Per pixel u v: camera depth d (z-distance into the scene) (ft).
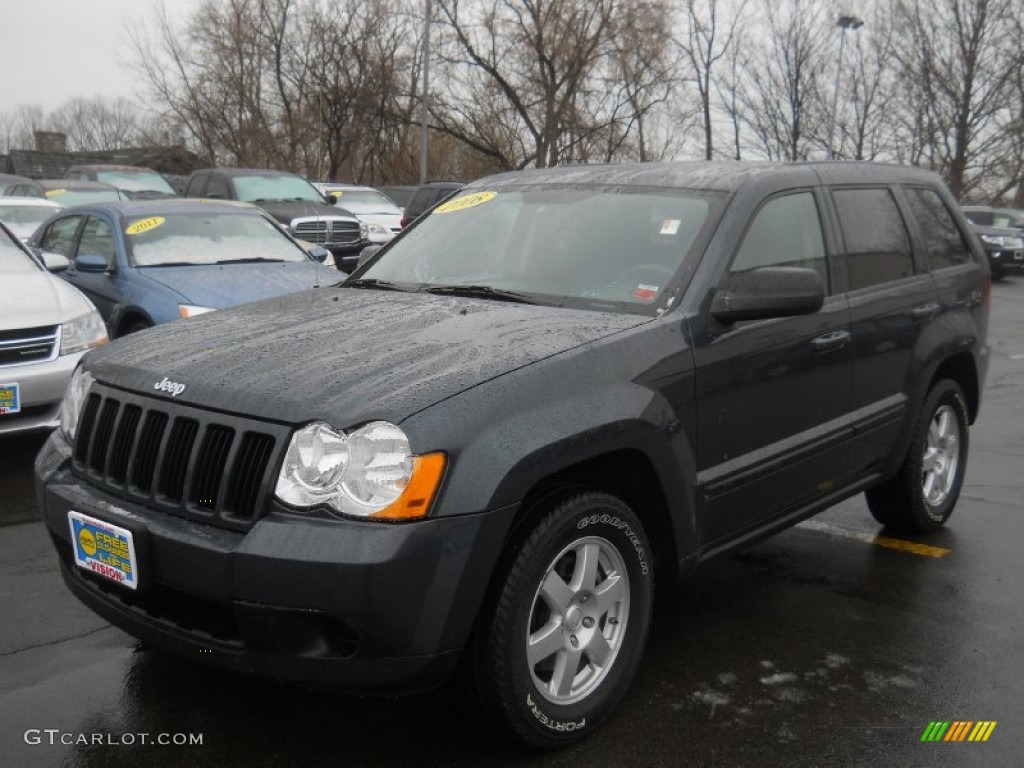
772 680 11.85
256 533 8.98
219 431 9.61
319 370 9.91
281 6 114.21
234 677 11.66
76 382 11.56
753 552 16.42
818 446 13.33
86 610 13.44
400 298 12.81
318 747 10.26
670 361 11.06
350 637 9.00
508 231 13.99
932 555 16.31
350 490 8.91
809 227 13.82
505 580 9.53
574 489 10.23
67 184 58.90
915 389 15.53
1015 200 124.26
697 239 12.23
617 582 10.71
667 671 12.06
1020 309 59.93
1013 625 13.57
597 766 9.98
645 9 104.58
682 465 11.13
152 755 10.06
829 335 13.46
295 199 56.03
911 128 107.45
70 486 10.73
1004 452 23.54
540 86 107.24
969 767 10.03
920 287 15.79
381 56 110.83
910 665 12.30
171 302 24.53
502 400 9.49
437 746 10.30
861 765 10.05
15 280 21.13
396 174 117.91
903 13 104.94
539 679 10.07
